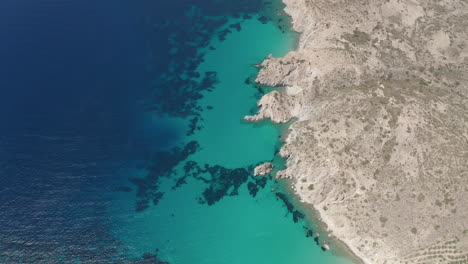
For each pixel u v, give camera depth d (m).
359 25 103.00
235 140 91.50
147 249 74.62
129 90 101.75
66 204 80.12
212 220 78.75
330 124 85.12
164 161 88.38
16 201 79.69
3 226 76.00
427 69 94.19
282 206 79.75
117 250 74.12
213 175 85.62
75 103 97.81
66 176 84.50
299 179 81.81
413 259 69.31
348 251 72.94
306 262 72.50
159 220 78.69
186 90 101.75
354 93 89.56
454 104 86.25
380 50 97.69
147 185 84.12
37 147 88.50
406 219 73.06
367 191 76.81
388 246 71.12
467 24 102.31
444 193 74.50
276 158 87.12
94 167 86.56
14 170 84.25
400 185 76.50
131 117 96.31
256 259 73.31
